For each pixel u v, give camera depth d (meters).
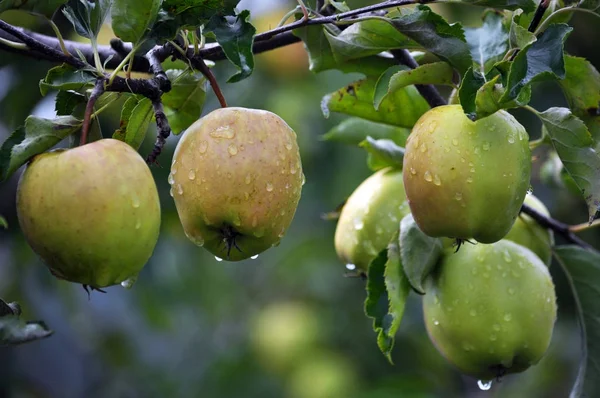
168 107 1.88
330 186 2.67
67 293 2.68
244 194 1.75
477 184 1.77
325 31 1.86
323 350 3.19
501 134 1.77
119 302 2.73
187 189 1.76
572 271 1.94
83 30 1.77
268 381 3.15
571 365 2.92
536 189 2.43
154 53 1.80
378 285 1.86
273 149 1.76
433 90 1.92
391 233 1.93
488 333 1.86
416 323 2.99
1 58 2.13
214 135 1.76
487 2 1.80
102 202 1.72
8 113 2.17
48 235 1.72
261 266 3.40
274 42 1.92
